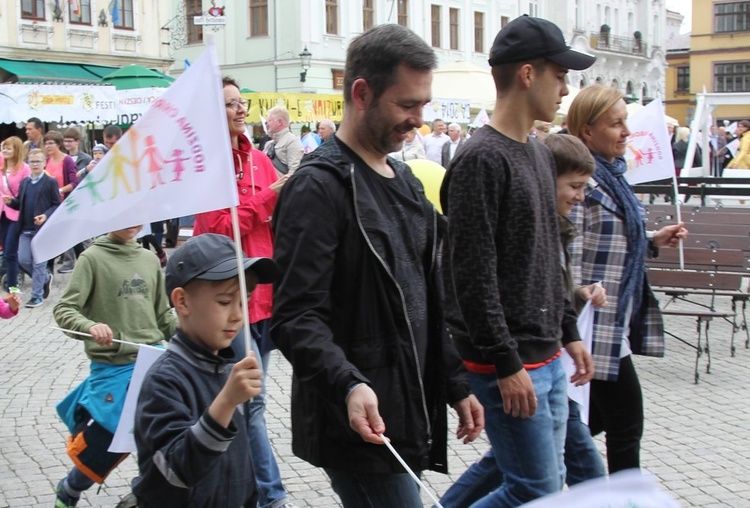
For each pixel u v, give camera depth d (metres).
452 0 45.72
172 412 2.72
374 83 2.96
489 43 49.00
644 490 2.22
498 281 3.35
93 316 4.52
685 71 69.62
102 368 4.48
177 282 2.82
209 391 2.84
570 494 2.22
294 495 5.10
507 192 3.31
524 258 3.34
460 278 3.26
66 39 30.25
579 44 56.31
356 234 2.92
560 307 3.54
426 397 3.12
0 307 5.17
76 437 4.44
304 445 3.02
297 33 37.88
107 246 4.61
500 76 3.45
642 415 4.30
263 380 4.61
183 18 38.84
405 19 42.84
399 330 2.96
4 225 11.59
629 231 4.20
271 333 2.92
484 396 3.46
